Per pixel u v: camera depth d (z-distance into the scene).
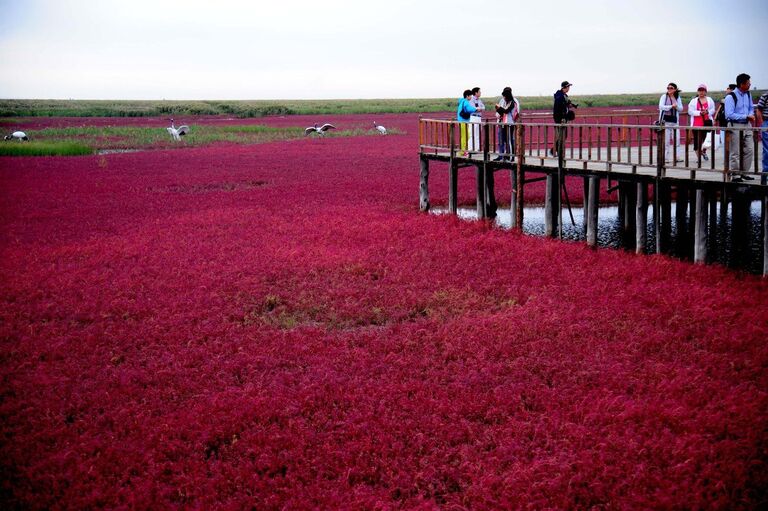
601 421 9.09
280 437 9.09
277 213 26.33
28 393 10.76
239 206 28.45
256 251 19.83
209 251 20.09
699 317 12.52
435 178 36.72
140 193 33.28
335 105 169.00
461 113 24.53
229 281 16.77
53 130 75.56
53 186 36.00
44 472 8.45
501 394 10.08
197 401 10.38
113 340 12.95
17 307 15.04
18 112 119.00
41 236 22.94
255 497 7.89
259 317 14.14
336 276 17.00
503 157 21.69
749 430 8.47
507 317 13.25
